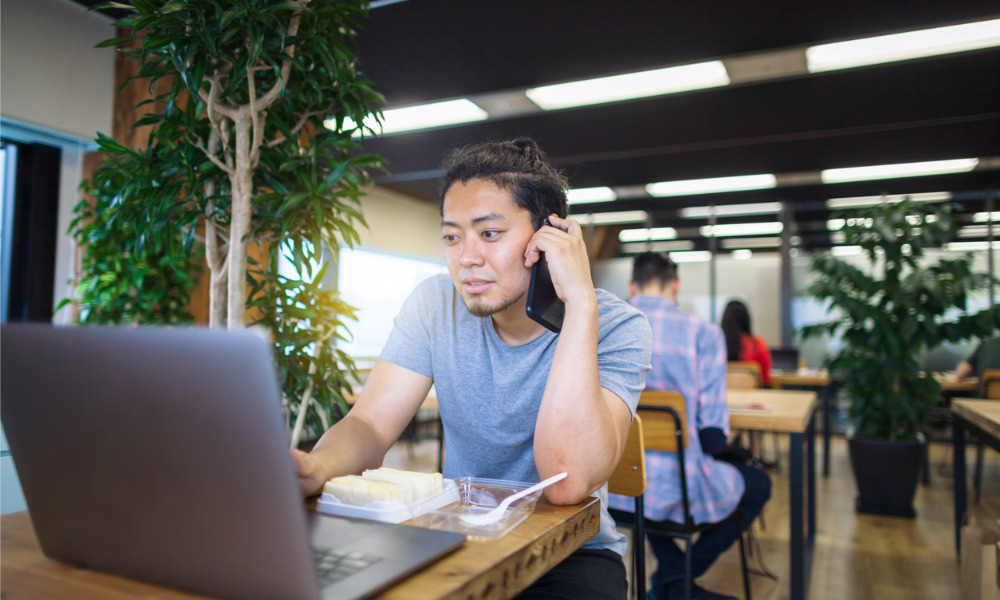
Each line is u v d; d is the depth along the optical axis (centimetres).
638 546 131
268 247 232
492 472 110
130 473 52
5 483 128
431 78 372
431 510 77
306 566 46
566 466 83
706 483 194
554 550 71
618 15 300
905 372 371
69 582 56
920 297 369
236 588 50
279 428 44
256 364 44
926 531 332
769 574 261
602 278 736
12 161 323
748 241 690
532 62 350
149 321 275
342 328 215
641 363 101
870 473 366
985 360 402
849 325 394
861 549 302
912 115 415
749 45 327
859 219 393
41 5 304
